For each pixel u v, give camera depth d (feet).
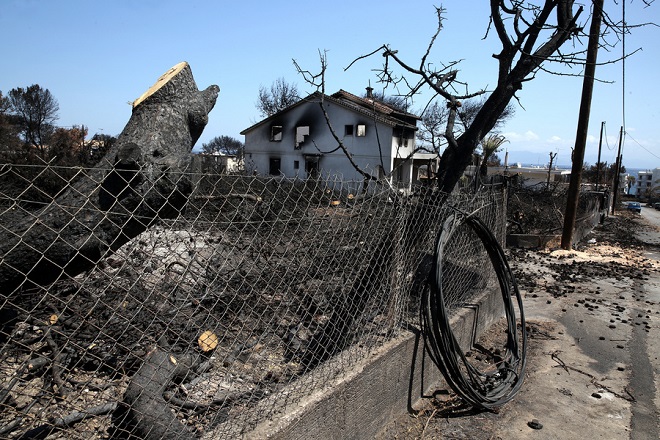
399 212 11.59
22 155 29.53
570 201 38.24
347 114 88.02
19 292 7.57
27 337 9.50
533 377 13.97
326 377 9.20
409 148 89.76
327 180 9.86
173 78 8.55
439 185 15.49
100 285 9.36
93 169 7.48
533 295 23.32
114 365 9.31
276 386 9.17
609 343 17.01
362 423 9.80
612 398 12.82
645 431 11.21
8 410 7.69
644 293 24.91
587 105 37.06
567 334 17.81
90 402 8.21
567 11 14.58
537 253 36.76
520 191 55.72
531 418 11.60
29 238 6.66
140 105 8.28
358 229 10.73
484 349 15.40
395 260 11.61
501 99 14.25
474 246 17.42
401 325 12.03
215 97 9.67
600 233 58.95
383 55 15.49
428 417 11.44
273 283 10.65
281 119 98.07
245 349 10.87
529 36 14.74
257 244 9.40
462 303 16.05
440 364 11.41
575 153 37.91
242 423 7.59
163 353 8.36
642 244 49.01
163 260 10.30
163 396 8.27
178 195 7.82
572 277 27.81
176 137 8.34
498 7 14.32
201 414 8.45
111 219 7.30
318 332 11.79
